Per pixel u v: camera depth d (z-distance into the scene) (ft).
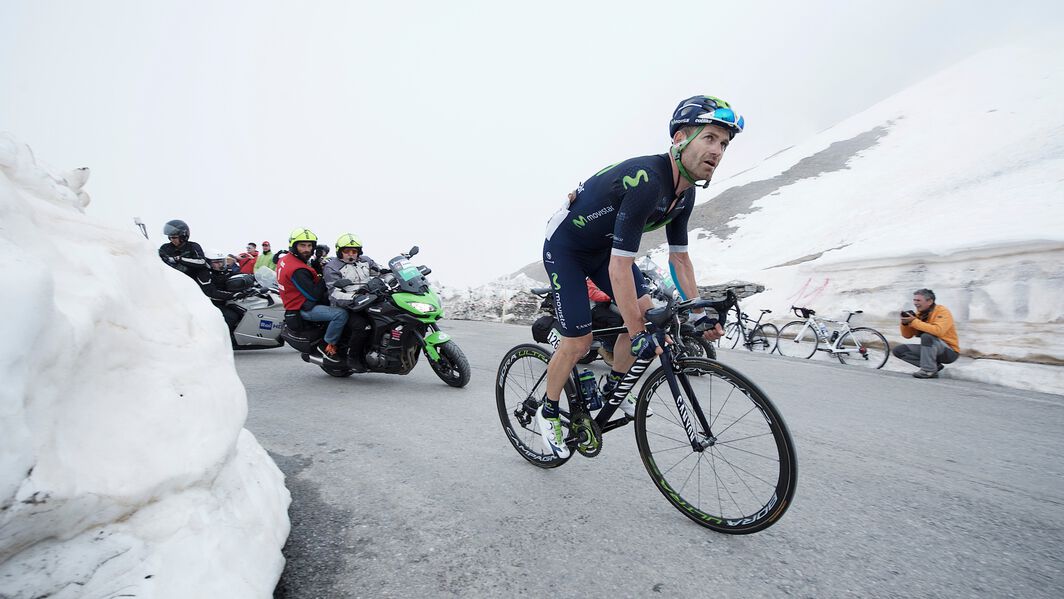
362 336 15.39
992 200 54.80
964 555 5.98
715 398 6.59
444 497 7.20
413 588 5.03
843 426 11.68
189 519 3.79
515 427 9.35
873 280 31.96
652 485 7.75
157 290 4.69
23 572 2.90
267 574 4.38
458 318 46.11
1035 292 23.47
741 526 6.19
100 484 3.18
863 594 5.12
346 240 20.99
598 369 18.26
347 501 7.00
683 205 7.26
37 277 2.97
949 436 11.10
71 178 5.18
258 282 22.03
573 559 5.65
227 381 4.81
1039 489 8.11
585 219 7.11
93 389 3.43
